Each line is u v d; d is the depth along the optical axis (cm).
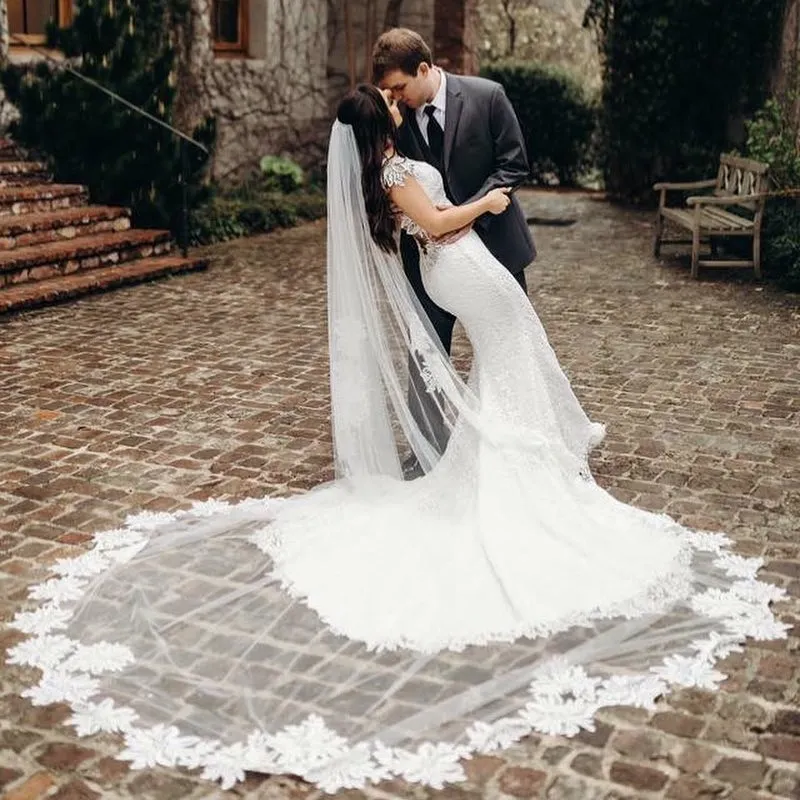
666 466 466
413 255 440
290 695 293
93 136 938
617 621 330
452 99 422
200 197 974
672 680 297
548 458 381
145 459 475
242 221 1115
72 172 956
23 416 530
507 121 425
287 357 646
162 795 253
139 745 270
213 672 304
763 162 915
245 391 577
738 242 948
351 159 391
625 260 971
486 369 395
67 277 827
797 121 936
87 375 604
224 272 912
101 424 520
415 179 387
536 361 398
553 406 411
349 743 271
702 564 370
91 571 365
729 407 548
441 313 453
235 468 466
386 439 413
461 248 394
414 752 269
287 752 267
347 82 1398
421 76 412
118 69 923
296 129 1345
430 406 409
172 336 695
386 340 405
